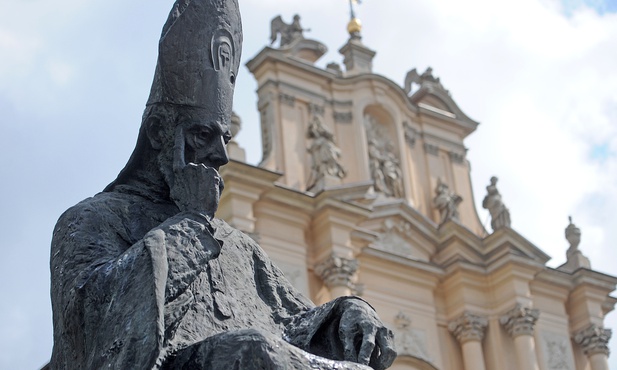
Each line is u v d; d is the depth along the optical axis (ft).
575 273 100.32
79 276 9.25
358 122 100.37
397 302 93.91
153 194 10.52
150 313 8.71
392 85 103.09
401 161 102.17
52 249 9.83
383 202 97.35
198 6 10.42
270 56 98.58
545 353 97.45
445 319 96.53
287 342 9.21
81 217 9.93
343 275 88.99
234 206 86.02
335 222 89.71
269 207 88.38
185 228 9.40
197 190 9.78
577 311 100.68
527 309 96.17
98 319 8.95
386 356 9.79
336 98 100.99
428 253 98.68
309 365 8.65
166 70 10.30
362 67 103.91
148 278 8.87
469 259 98.17
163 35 10.32
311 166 95.04
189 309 9.79
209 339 8.85
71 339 9.15
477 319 95.96
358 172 98.63
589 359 99.76
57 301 9.41
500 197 99.35
